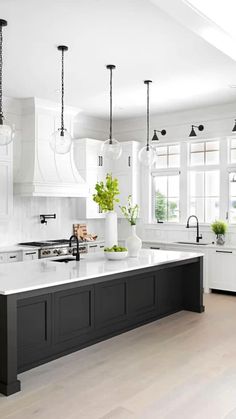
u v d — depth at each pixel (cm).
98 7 334
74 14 346
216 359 375
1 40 374
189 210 730
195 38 397
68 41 404
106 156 466
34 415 276
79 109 690
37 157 621
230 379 333
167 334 449
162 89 579
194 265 542
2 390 308
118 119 788
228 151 680
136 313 474
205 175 713
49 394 307
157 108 695
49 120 644
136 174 759
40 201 677
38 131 626
